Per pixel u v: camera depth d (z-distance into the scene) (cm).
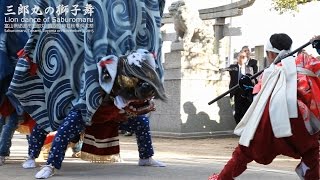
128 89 672
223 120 1545
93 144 768
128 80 664
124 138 1502
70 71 717
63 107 722
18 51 800
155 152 1072
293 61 541
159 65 755
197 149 1176
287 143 523
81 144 837
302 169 544
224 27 1772
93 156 769
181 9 1495
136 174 714
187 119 1475
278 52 569
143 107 693
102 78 670
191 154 1054
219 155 1050
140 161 807
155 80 673
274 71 541
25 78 747
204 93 1510
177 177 689
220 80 1549
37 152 786
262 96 538
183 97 1469
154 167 790
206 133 1503
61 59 720
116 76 672
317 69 532
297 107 518
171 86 1494
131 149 1142
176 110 1475
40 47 737
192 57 1498
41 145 788
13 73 800
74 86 716
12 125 824
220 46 1761
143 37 747
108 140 775
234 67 1416
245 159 539
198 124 1495
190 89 1484
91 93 675
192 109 1484
